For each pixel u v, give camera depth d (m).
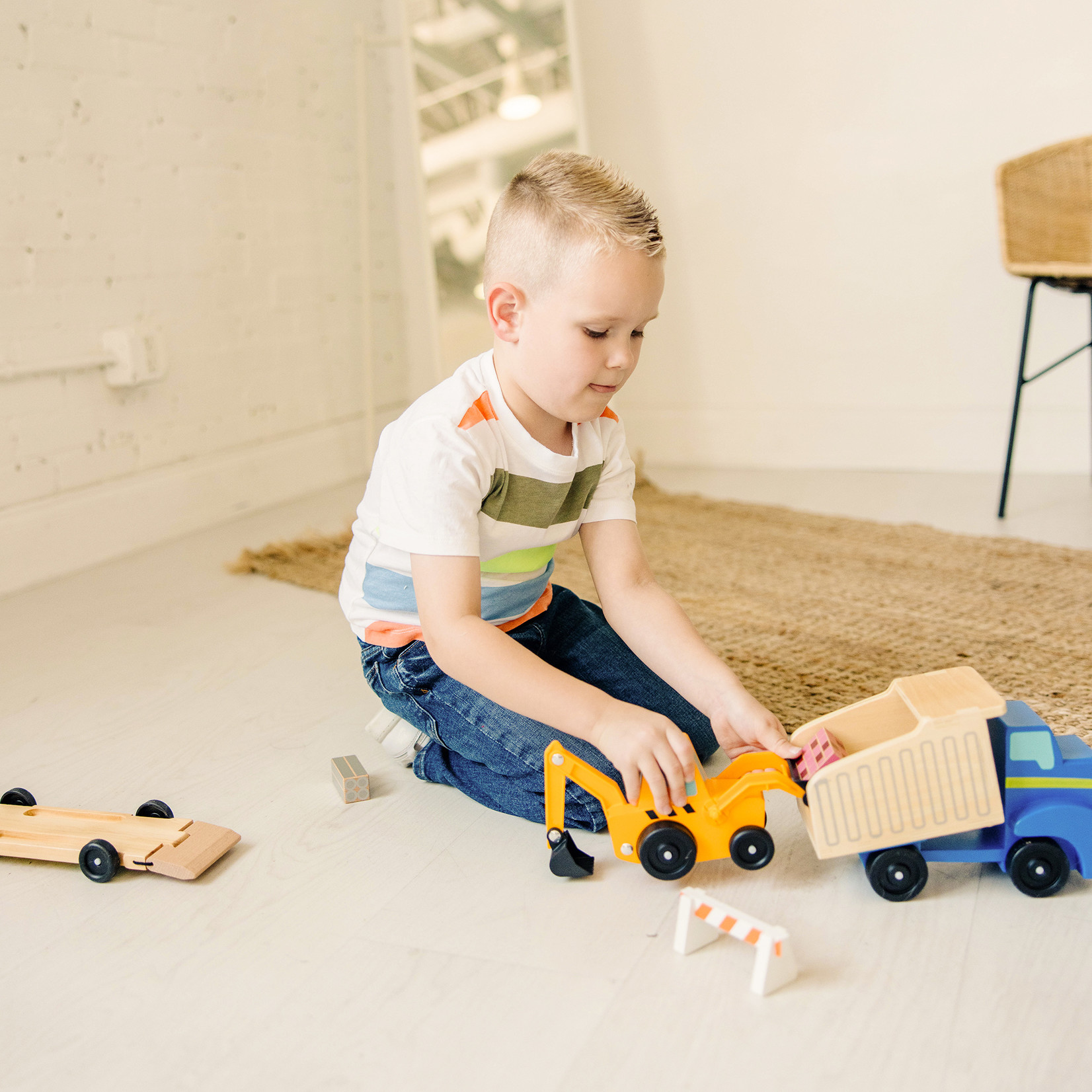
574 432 0.95
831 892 0.81
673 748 0.78
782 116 2.32
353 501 2.34
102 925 0.83
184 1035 0.70
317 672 1.35
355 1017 0.71
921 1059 0.64
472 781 0.99
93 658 1.44
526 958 0.76
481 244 2.46
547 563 1.03
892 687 0.82
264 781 1.06
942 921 0.77
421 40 2.46
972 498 2.08
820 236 2.35
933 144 2.20
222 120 2.15
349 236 2.53
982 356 2.26
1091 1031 0.65
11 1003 0.74
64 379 1.85
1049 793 0.78
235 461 2.22
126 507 1.98
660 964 0.74
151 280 2.01
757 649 1.33
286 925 0.81
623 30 2.43
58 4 1.79
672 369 2.57
